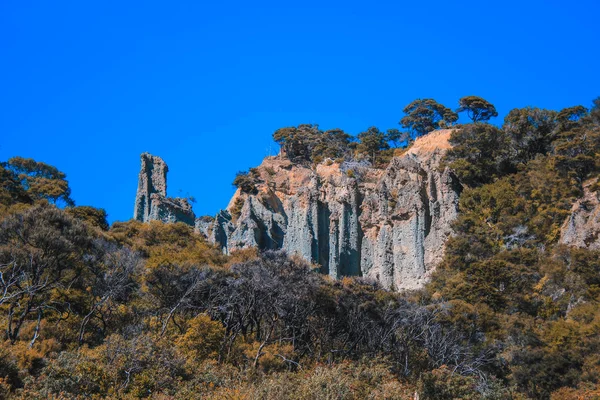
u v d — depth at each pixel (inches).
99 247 2613.2
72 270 2442.2
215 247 3531.0
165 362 2048.5
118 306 2416.3
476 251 3535.9
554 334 2778.1
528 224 3686.0
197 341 2262.6
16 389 1819.6
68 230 2491.4
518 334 2792.8
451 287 3238.2
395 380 2229.3
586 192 3772.1
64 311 2336.4
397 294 3002.0
